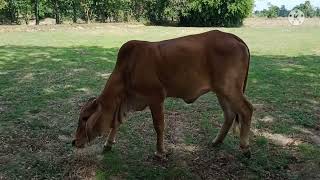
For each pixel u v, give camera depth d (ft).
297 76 33.37
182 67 16.21
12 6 104.27
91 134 16.25
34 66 37.06
